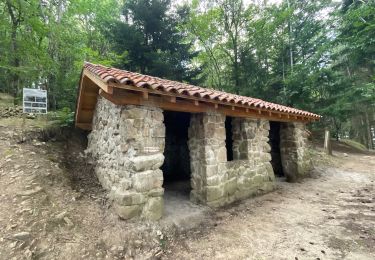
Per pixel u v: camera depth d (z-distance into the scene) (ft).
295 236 11.77
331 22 45.19
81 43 38.93
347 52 40.86
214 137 15.61
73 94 30.25
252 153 19.01
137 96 11.87
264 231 12.35
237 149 19.36
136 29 40.06
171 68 40.40
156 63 37.96
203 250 10.57
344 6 42.22
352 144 55.57
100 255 9.73
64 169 16.39
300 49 50.52
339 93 43.62
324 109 43.16
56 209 11.82
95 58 32.81
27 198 11.83
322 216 14.39
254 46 50.34
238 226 12.93
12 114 23.41
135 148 11.80
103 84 10.72
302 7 48.37
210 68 60.95
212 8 50.49
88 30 42.55
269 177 20.49
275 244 11.01
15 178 13.25
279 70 51.60
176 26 45.24
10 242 9.30
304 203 16.97
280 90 48.11
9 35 28.30
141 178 11.85
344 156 38.50
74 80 29.81
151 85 10.55
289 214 14.75
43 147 18.28
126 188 11.75
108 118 15.16
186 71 45.16
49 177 14.34
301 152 25.49
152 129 12.64
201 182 15.23
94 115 19.49
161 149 12.99
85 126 20.93
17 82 29.60
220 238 11.60
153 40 42.29
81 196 13.84
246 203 16.75
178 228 12.20
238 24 51.78
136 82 10.28
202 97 12.60
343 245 10.80
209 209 14.53
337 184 22.53
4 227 9.91
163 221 12.39
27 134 18.90
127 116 11.80
